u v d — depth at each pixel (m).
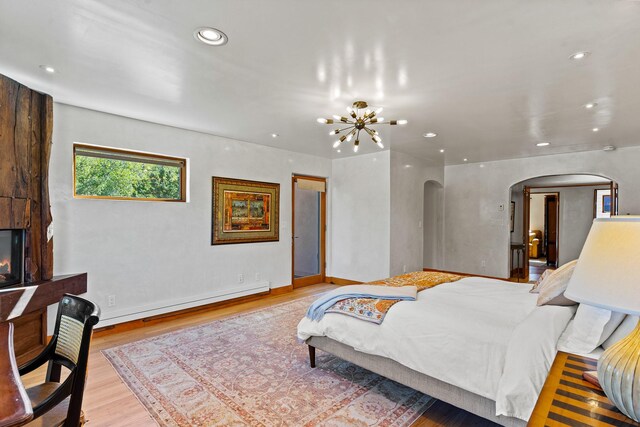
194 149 4.25
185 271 4.16
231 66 2.41
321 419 2.03
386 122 3.71
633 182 4.89
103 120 3.49
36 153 2.81
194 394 2.31
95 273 3.44
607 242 1.01
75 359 1.41
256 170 4.98
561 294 1.99
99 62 2.36
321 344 2.59
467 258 6.65
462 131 4.13
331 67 2.41
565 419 0.97
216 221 4.48
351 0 1.65
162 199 4.03
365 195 5.66
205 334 3.47
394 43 2.08
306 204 6.09
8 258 2.62
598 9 1.71
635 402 0.91
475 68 2.41
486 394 1.69
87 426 1.96
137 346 3.15
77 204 3.33
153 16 1.81
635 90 2.79
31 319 2.86
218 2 1.68
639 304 0.89
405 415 2.08
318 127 4.01
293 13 1.77
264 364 2.78
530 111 3.35
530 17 1.79
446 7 1.71
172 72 2.52
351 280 5.86
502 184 6.21
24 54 2.25
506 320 1.95
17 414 1.01
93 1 1.68
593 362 1.37
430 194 7.14
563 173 5.52
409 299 2.40
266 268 5.14
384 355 2.15
